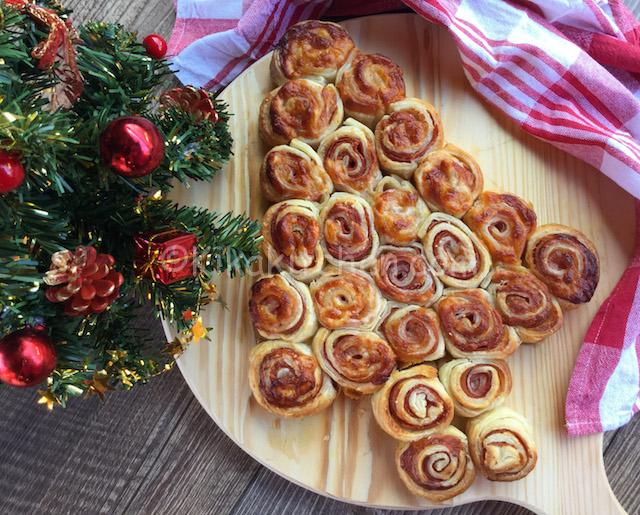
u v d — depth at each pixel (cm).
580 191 47
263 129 45
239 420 43
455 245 43
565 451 44
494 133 47
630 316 45
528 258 44
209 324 44
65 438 48
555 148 47
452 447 42
